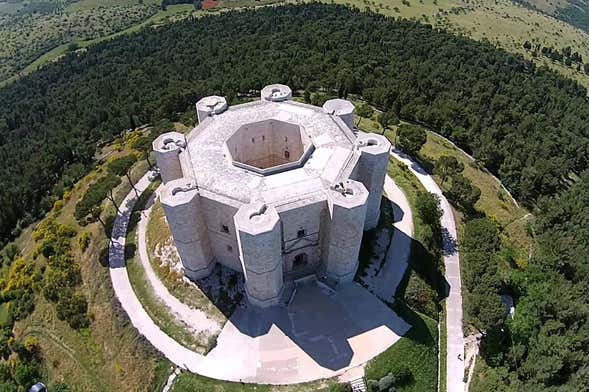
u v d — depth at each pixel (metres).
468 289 59.53
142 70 135.50
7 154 118.31
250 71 115.38
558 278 62.12
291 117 64.25
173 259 59.62
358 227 49.47
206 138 60.16
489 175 86.62
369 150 56.00
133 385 50.75
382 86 105.38
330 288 55.47
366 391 47.44
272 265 48.19
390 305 54.56
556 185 85.75
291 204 49.19
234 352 50.25
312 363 48.97
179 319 54.12
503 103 110.31
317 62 117.50
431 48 136.25
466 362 52.91
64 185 89.50
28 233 83.50
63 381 55.81
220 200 49.78
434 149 88.62
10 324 63.94
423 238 63.81
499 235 70.12
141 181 77.50
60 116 126.88
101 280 61.16
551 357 50.28
